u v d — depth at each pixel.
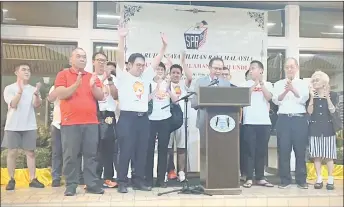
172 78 4.05
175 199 3.16
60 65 4.66
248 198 3.26
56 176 3.82
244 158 3.90
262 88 3.80
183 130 4.09
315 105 3.81
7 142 3.67
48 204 3.03
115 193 3.39
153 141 3.68
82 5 4.67
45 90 4.52
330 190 3.65
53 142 3.83
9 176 3.71
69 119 3.26
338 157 4.54
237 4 4.97
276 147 4.57
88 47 4.68
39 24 4.66
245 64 4.75
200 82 3.77
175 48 4.61
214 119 3.40
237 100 3.33
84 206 3.04
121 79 3.49
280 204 3.29
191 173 4.51
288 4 5.04
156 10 4.58
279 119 3.88
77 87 3.19
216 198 3.22
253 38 4.78
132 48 4.54
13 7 4.61
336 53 5.16
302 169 3.80
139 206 3.10
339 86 5.10
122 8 4.52
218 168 3.39
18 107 3.70
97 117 3.46
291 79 3.87
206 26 4.68
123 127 3.39
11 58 4.58
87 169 3.39
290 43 5.05
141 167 3.55
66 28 4.66
